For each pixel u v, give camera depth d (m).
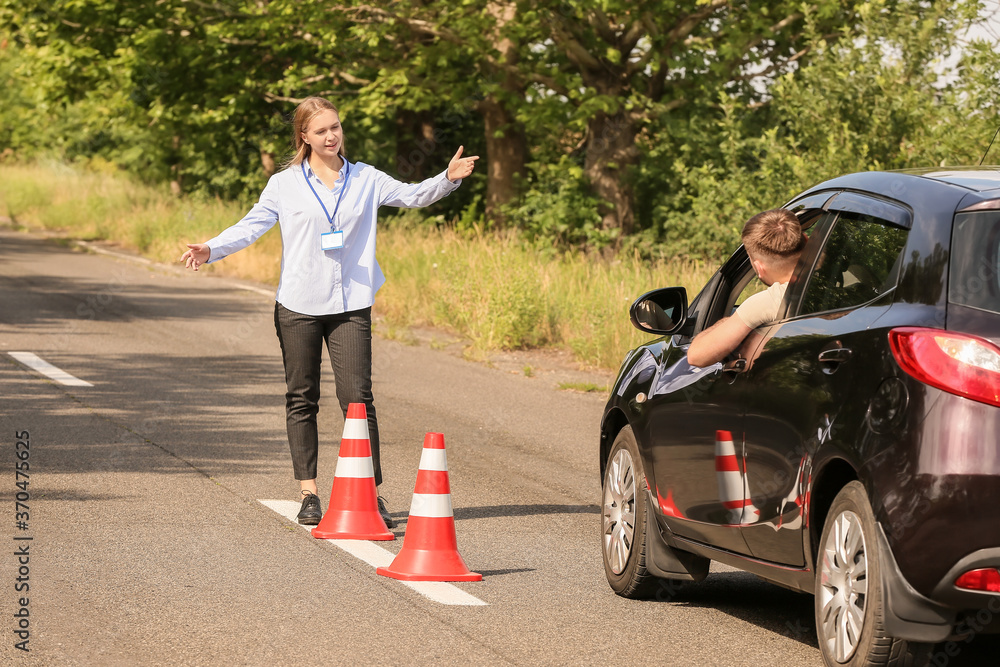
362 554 10.98
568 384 22.31
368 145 58.78
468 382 22.61
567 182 41.75
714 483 8.80
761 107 40.31
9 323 27.77
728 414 8.64
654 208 42.00
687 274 28.67
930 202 7.48
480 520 12.70
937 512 6.67
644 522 9.73
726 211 33.22
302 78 44.78
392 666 7.89
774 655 8.38
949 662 8.21
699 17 38.56
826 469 7.56
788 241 8.53
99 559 10.42
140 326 28.25
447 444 16.89
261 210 12.28
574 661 8.12
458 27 38.38
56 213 60.09
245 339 26.80
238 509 12.54
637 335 24.52
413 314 30.77
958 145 26.48
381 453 16.02
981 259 7.04
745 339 8.64
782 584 8.29
